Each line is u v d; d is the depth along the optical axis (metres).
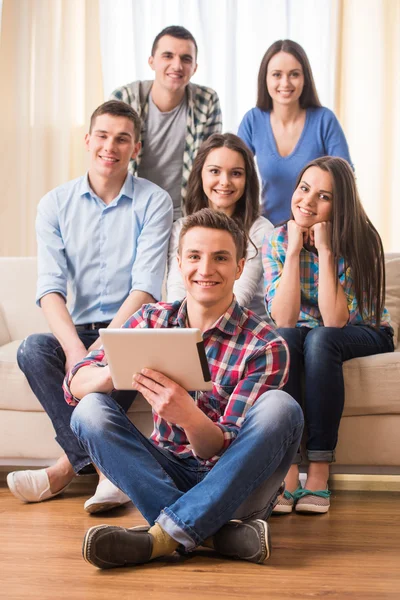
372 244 2.38
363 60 4.01
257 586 1.50
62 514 2.06
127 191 2.54
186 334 1.59
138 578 1.55
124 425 1.73
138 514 2.06
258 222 2.64
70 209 2.54
